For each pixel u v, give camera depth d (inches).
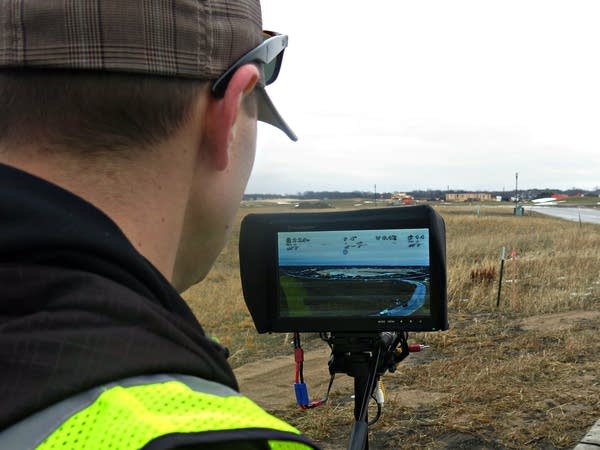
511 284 492.4
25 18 24.7
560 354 277.3
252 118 32.7
